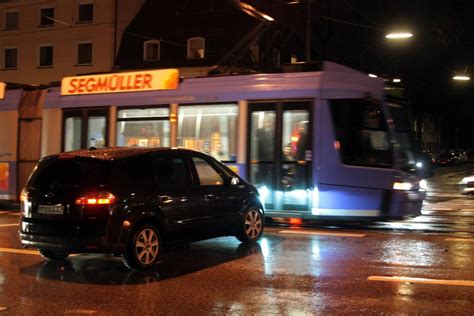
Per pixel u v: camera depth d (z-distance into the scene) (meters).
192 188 8.56
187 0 39.25
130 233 7.53
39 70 46.06
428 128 63.75
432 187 27.59
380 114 11.33
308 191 11.48
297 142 11.65
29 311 5.93
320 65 11.71
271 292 6.59
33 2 46.28
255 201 9.91
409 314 5.68
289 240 10.27
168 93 13.02
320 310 5.85
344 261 8.29
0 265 8.28
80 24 44.31
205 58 37.62
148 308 6.02
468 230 11.66
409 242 9.96
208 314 5.77
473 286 6.79
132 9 44.38
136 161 7.90
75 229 7.39
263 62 17.86
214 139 12.45
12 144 15.34
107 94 13.85
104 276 7.55
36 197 7.78
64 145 14.44
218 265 8.12
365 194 11.23
